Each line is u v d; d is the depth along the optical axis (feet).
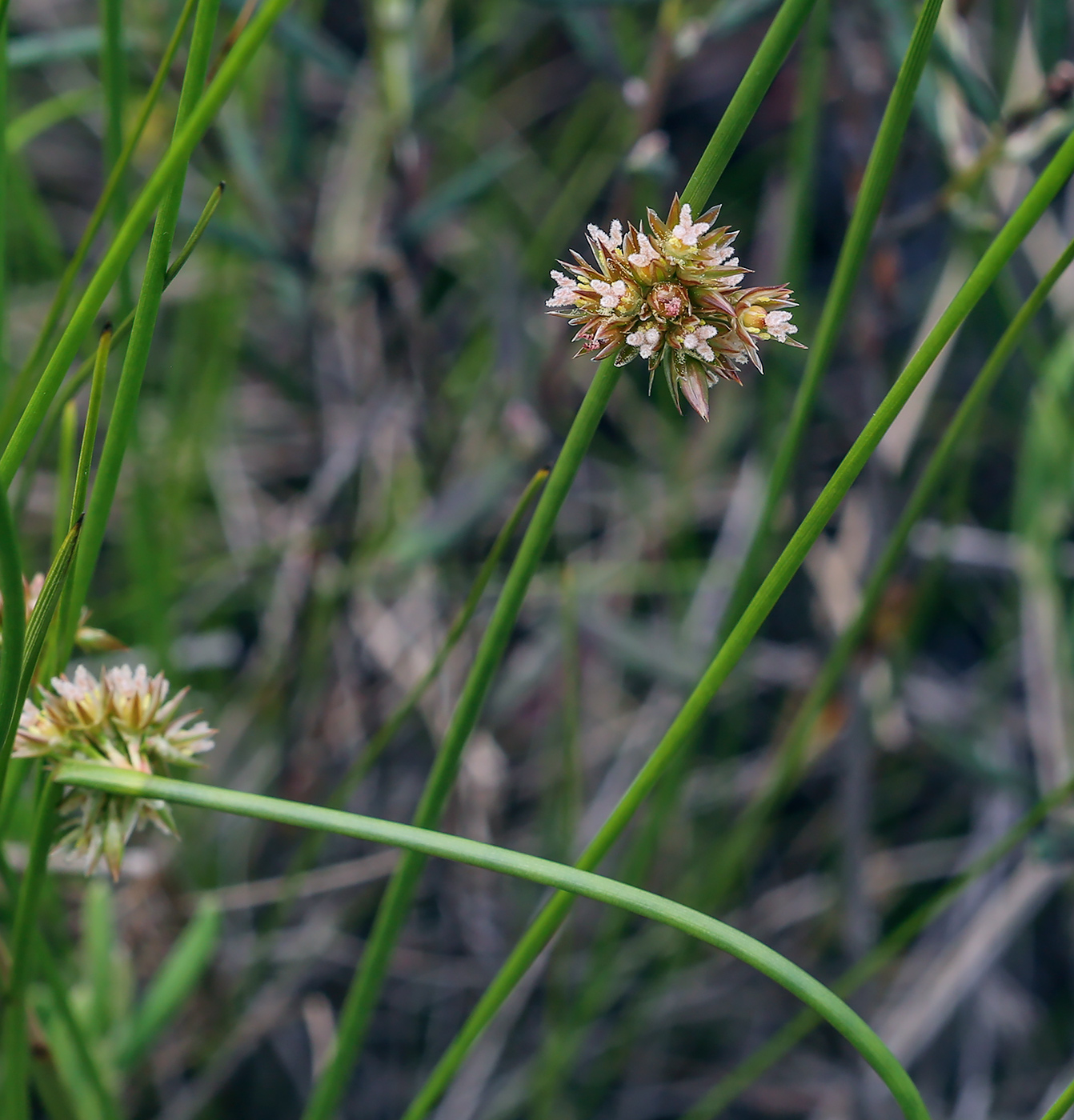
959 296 1.06
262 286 2.01
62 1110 1.24
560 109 2.32
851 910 1.65
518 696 1.81
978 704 1.88
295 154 1.79
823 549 1.76
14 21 2.19
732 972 1.90
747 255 2.18
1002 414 1.87
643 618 2.19
